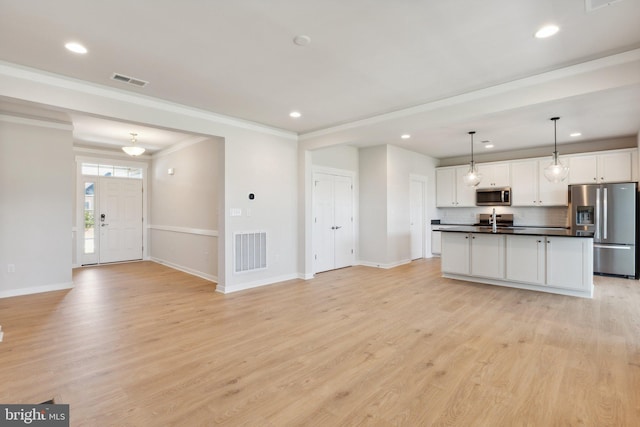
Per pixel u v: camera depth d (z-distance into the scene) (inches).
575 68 118.3
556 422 73.0
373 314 146.7
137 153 236.7
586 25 94.0
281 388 87.6
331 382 90.6
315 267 240.2
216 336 122.4
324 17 90.1
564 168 172.2
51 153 187.5
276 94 148.3
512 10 87.3
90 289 192.7
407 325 133.0
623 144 234.1
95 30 95.3
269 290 190.4
